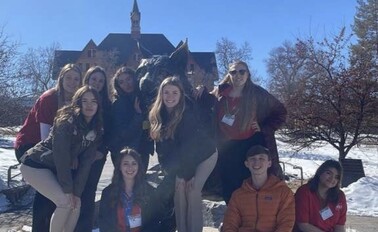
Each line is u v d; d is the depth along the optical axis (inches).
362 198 437.7
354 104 574.2
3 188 430.6
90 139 187.9
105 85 211.9
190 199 186.2
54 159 181.2
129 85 204.7
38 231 206.2
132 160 190.1
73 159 187.0
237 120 196.7
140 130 199.6
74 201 185.5
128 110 202.8
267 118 202.7
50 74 1520.7
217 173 205.6
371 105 566.6
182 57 205.0
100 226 194.5
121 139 200.1
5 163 606.2
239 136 198.5
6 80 666.2
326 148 906.7
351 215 389.1
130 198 193.2
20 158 202.1
